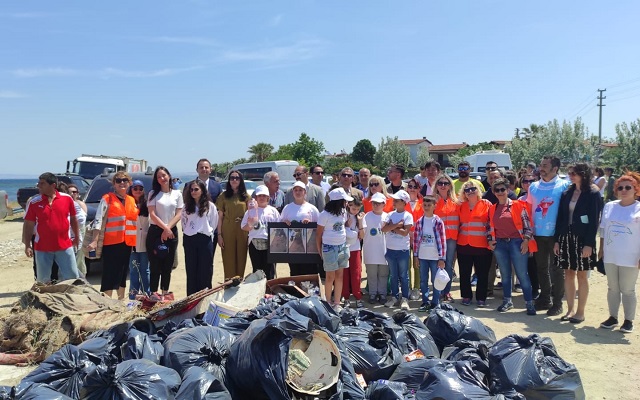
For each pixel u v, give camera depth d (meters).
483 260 7.34
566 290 6.68
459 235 7.48
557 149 41.50
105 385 3.12
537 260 7.13
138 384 3.13
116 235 6.96
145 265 7.41
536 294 7.82
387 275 7.54
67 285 5.76
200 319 5.05
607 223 6.24
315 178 8.67
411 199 8.10
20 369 4.72
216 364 3.66
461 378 3.56
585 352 5.43
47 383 3.38
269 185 8.26
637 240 6.01
